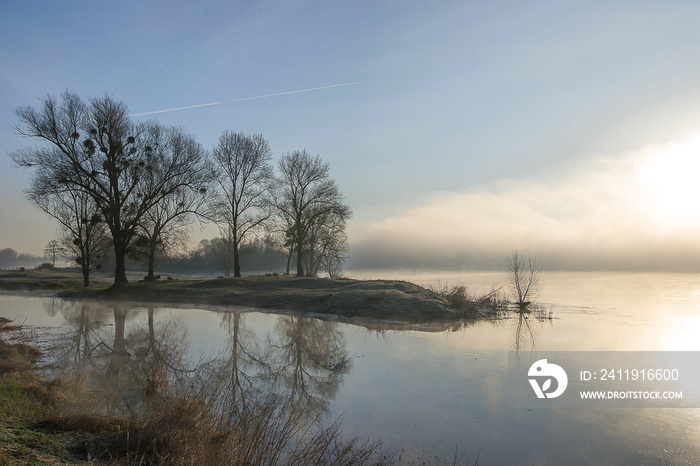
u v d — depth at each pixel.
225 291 34.91
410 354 15.50
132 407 9.09
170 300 33.16
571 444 7.98
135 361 13.82
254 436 6.85
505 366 13.63
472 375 12.62
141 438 6.48
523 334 19.78
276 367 13.67
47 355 14.44
